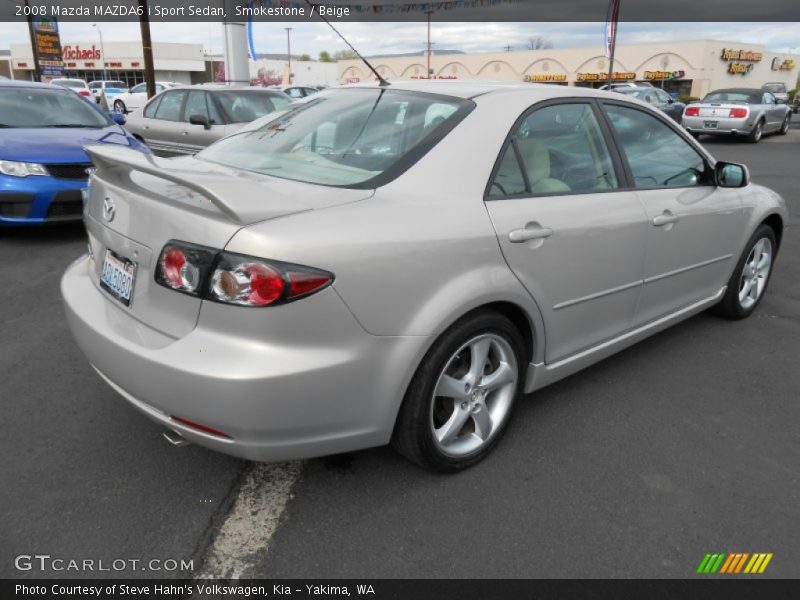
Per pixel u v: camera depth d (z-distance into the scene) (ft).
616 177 10.52
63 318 14.06
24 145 19.84
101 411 10.16
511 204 8.58
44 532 7.49
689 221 11.71
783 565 7.40
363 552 7.36
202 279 6.70
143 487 8.35
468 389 8.52
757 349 13.48
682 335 14.16
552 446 9.61
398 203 7.66
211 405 6.64
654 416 10.61
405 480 8.63
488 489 8.53
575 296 9.58
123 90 113.09
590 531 7.81
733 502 8.46
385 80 10.73
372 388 7.30
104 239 8.36
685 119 61.16
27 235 21.25
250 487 8.40
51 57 89.45
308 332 6.71
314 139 9.46
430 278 7.49
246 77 48.93
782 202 15.10
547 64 159.22
